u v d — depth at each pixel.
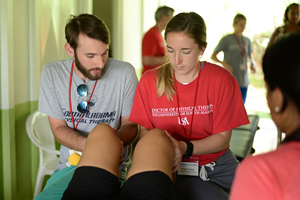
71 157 1.73
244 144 2.72
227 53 4.52
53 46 3.21
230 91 1.58
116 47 5.62
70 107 1.82
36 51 2.82
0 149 2.48
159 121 1.65
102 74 1.75
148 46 3.90
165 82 1.59
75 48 1.67
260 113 6.65
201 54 1.55
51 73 1.82
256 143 4.69
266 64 0.79
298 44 0.75
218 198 1.47
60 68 1.83
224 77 1.57
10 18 2.43
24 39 2.73
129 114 1.88
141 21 7.00
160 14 3.85
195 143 1.52
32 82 2.83
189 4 8.39
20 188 2.74
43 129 2.78
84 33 1.61
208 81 1.58
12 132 2.51
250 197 0.70
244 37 4.57
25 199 2.82
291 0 7.81
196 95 1.59
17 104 2.67
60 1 3.33
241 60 4.53
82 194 1.12
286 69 0.74
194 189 1.53
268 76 0.78
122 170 1.82
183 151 1.44
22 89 2.73
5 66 2.42
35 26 2.79
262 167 0.71
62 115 1.85
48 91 1.82
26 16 2.74
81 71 1.72
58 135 1.78
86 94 1.79
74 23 1.65
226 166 1.64
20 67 2.69
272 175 0.70
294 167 0.70
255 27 8.07
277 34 3.86
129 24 6.28
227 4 8.28
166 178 1.12
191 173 1.60
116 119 1.88
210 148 1.55
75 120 1.83
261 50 7.97
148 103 1.67
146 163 1.15
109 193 1.14
